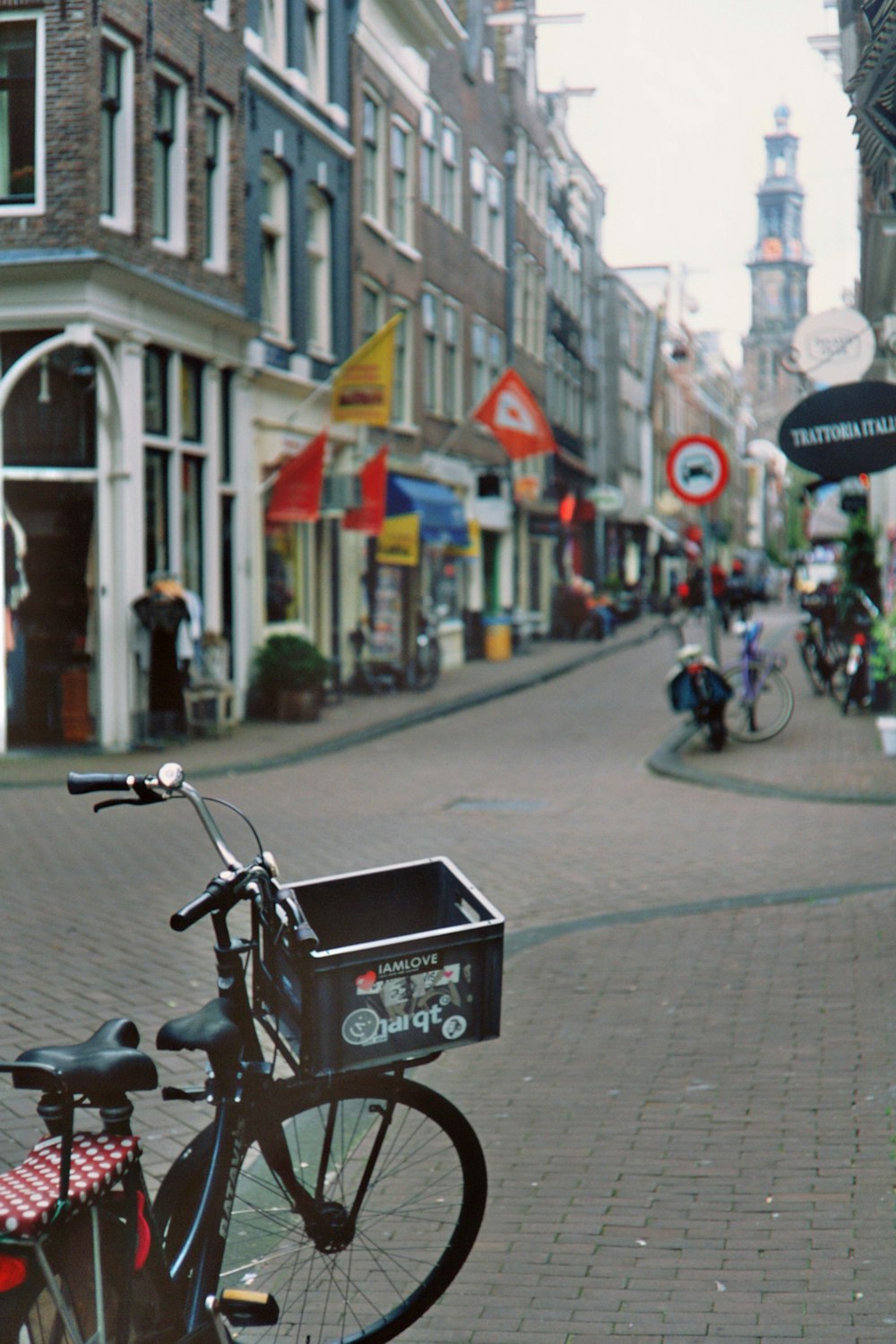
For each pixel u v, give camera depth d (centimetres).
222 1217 312
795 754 1570
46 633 1658
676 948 768
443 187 3030
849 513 2177
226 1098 315
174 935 810
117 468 1655
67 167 1587
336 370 2266
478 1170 350
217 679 1825
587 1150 487
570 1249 409
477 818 1234
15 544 1645
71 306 1586
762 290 9825
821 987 679
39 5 1584
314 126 2230
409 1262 346
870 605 2028
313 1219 335
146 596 1659
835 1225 420
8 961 752
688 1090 544
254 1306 322
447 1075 571
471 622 3206
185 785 329
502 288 3556
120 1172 283
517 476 3709
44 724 1667
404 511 2422
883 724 1547
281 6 2125
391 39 2622
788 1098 530
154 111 1750
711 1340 356
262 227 2086
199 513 1898
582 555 5069
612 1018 645
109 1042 294
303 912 344
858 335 1277
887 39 765
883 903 850
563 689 2530
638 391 6075
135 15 1672
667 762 1538
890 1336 356
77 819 1205
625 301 5662
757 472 10975
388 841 1120
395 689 2450
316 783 1446
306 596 2255
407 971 310
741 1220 425
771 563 9469
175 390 1797
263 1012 325
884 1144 482
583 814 1252
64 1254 272
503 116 3578
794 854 1052
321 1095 329
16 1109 543
